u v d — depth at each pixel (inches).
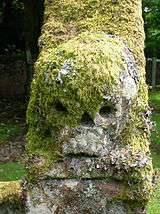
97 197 115.9
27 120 122.0
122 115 114.6
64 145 114.4
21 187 121.7
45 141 119.2
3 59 534.3
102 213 116.4
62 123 113.8
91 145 113.3
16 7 541.6
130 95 114.7
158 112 436.1
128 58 119.9
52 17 137.2
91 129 112.8
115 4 135.9
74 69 112.9
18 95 514.0
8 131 358.9
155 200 205.2
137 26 133.6
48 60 116.9
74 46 118.3
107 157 114.2
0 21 545.6
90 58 113.9
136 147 117.1
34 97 120.4
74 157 115.4
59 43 130.0
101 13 134.6
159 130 349.4
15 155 293.9
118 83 112.8
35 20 389.7
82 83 112.0
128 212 116.5
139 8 138.7
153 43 408.8
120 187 115.6
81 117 112.9
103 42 120.7
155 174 124.1
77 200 116.3
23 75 533.6
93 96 111.7
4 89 528.1
